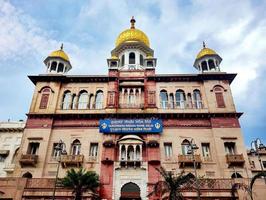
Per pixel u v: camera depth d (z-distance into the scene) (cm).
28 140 3139
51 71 3800
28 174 2928
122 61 4434
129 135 3150
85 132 3219
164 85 3597
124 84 3597
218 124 3191
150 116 3281
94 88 3609
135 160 2958
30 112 3338
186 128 3212
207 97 3425
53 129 3250
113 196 2784
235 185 2439
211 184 2566
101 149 3091
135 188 2883
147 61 3866
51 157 3052
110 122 3228
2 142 4056
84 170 2617
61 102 3484
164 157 3014
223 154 2984
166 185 2317
